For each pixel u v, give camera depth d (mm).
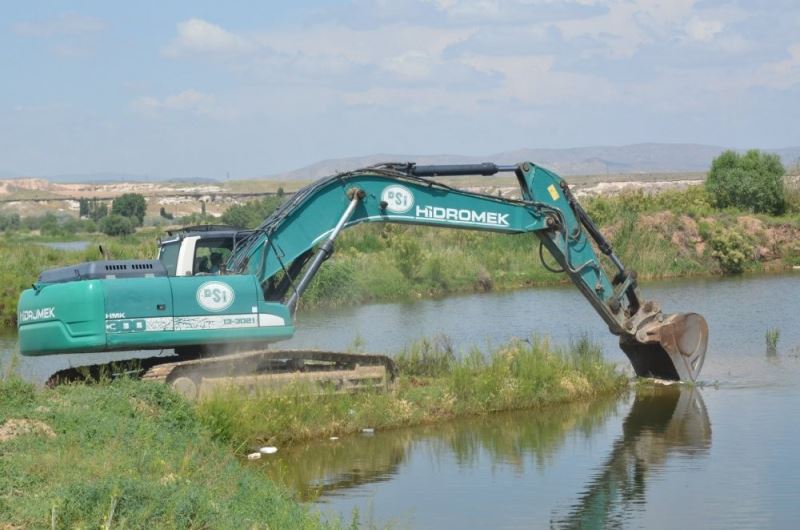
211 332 17500
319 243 19594
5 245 44375
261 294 17922
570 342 24766
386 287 40219
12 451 11844
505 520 12789
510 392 19562
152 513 9875
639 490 14148
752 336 28297
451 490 14172
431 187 20297
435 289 41812
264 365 18625
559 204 21219
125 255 39812
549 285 44031
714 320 31375
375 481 14703
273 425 16609
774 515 12828
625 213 50938
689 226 50000
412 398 18984
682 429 17844
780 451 16125
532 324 31750
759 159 59250
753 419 18500
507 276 44531
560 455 16188
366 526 12398
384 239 47906
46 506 9688
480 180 174625
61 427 12977
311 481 14641
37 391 15234
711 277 46750
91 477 10984
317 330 30547
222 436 15570
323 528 11258
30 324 17359
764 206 57719
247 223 60406
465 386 19469
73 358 25031
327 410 17578
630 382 22188
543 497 13859
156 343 17141
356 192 19656
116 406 14344
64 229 96938
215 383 16938
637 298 21969
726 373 23078
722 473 14922
